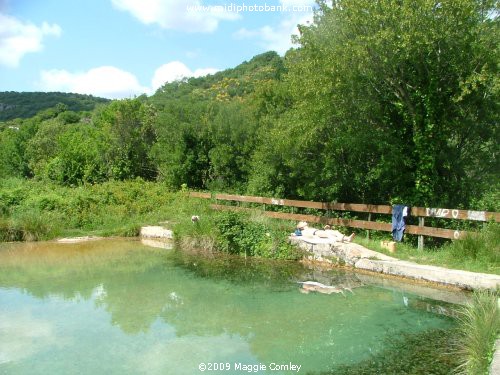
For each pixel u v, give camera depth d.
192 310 7.79
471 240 9.30
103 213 17.44
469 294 8.04
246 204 16.44
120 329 6.92
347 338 6.41
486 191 11.14
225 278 10.00
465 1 9.37
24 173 37.03
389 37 9.73
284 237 11.93
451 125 10.88
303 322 7.11
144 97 41.56
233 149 20.36
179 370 5.49
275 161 15.33
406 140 11.88
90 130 29.75
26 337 6.62
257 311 7.69
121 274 10.45
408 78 11.33
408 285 8.95
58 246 14.11
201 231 13.57
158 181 24.09
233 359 5.80
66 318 7.45
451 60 10.39
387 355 5.80
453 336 6.32
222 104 23.05
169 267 11.12
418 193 11.19
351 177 13.26
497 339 5.09
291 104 18.05
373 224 11.51
